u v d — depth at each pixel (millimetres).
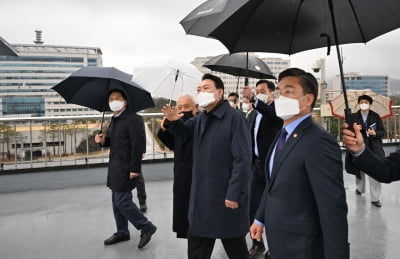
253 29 1947
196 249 2490
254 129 3525
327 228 1537
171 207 4934
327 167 1585
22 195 5641
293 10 1888
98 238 3775
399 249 3320
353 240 3562
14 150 5883
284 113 1731
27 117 5949
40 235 3887
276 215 1714
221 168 2426
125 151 3473
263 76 4711
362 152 1670
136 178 3523
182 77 3939
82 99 3980
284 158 1720
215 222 2395
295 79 1743
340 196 1568
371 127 4781
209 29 1887
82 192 5805
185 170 2783
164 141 2906
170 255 3309
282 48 2100
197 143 2539
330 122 6953
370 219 4211
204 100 2424
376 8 1737
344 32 1935
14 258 3277
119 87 3635
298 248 1626
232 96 4703
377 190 4766
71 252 3408
